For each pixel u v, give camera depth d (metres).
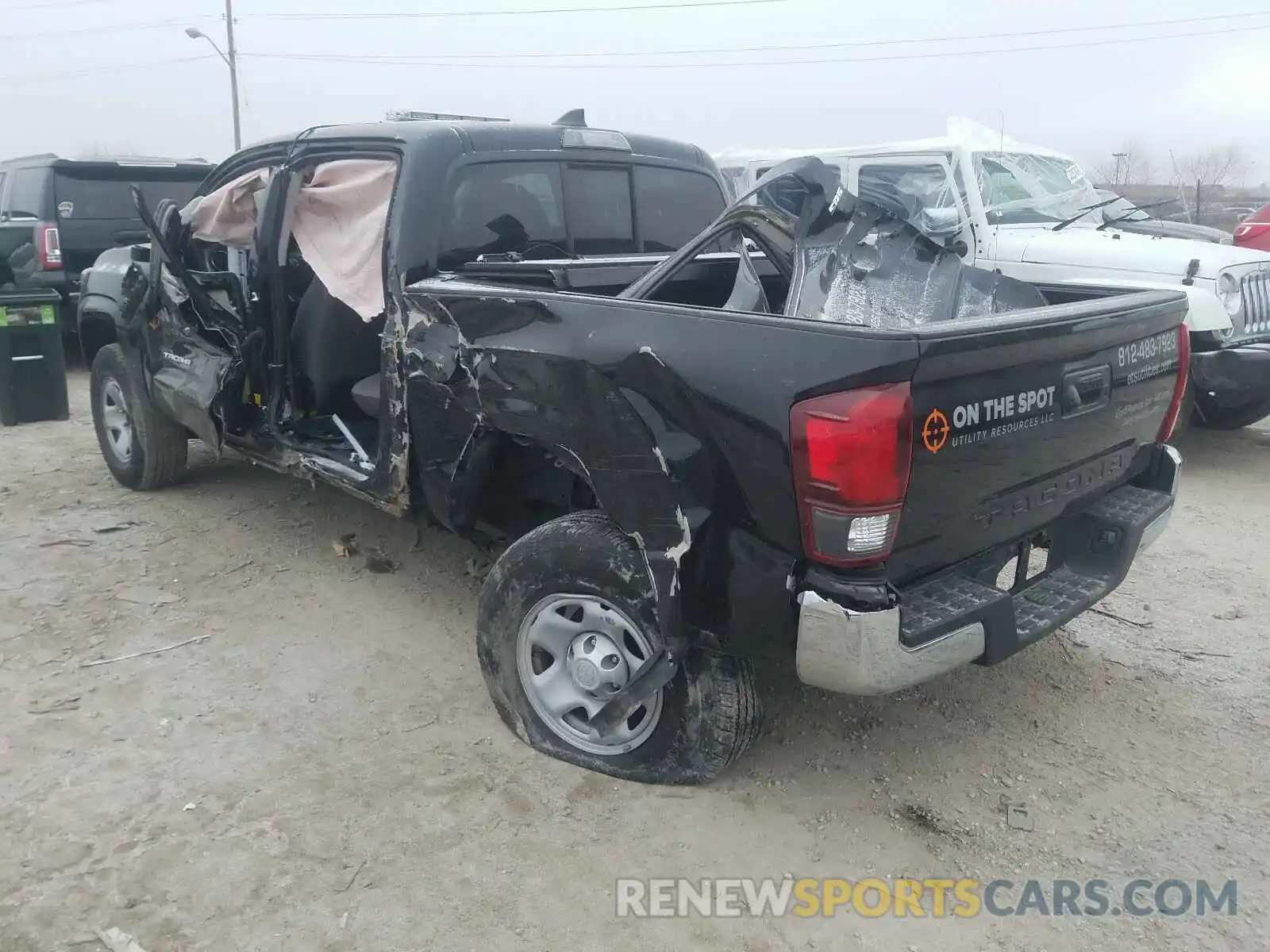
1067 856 2.86
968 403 2.58
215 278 4.82
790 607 2.61
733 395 2.56
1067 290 4.02
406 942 2.49
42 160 10.10
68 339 11.39
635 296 3.09
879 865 2.82
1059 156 8.80
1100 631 4.30
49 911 2.56
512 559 3.19
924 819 3.02
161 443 5.67
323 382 4.58
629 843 2.87
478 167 3.88
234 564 4.85
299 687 3.72
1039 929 2.59
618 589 2.92
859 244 3.24
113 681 3.73
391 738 3.38
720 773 3.07
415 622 4.28
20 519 5.45
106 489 6.01
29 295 7.81
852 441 2.40
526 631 3.23
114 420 5.91
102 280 5.73
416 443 3.58
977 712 3.62
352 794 3.07
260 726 3.45
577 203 4.29
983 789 3.17
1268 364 6.44
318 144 4.16
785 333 2.52
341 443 4.45
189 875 2.70
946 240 7.72
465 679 3.80
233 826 2.91
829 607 2.50
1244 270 6.63
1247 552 5.23
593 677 3.08
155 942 2.47
